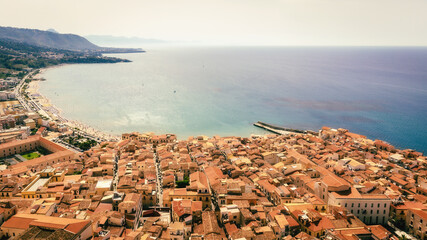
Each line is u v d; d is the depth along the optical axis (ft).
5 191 470.39
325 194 475.72
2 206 396.57
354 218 408.26
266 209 433.89
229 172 583.99
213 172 555.69
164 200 465.06
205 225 378.32
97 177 533.96
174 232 345.72
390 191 504.84
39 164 616.80
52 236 298.97
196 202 436.35
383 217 452.76
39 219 345.31
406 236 415.23
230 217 403.95
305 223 385.70
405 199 490.08
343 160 646.33
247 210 411.34
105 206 410.52
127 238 330.34
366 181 545.03
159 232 351.46
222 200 461.78
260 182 538.06
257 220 404.57
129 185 483.10
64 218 350.02
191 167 580.30
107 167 568.82
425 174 597.93
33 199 442.50
